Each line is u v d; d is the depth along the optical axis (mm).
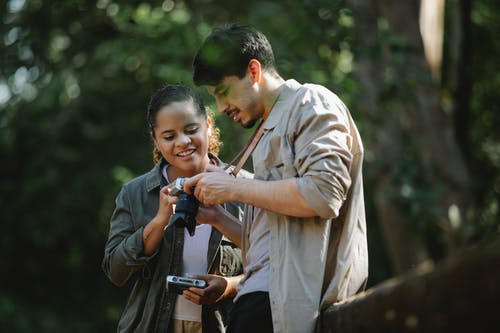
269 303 3295
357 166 3410
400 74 10711
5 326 17250
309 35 10641
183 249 4098
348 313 2930
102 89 15609
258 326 3297
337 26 10117
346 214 3371
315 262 3250
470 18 12992
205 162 4023
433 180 11094
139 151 17094
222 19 12633
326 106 3293
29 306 18422
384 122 11430
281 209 3215
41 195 17297
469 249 2141
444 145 11727
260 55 3420
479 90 15352
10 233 17891
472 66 14039
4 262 18500
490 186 13523
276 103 3406
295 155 3297
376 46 10195
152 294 4039
